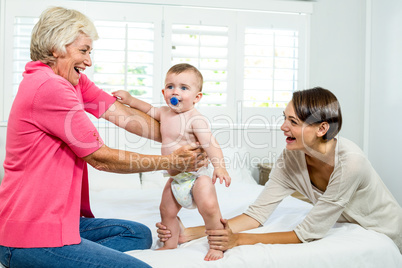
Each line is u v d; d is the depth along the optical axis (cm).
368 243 139
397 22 304
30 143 116
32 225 114
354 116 356
